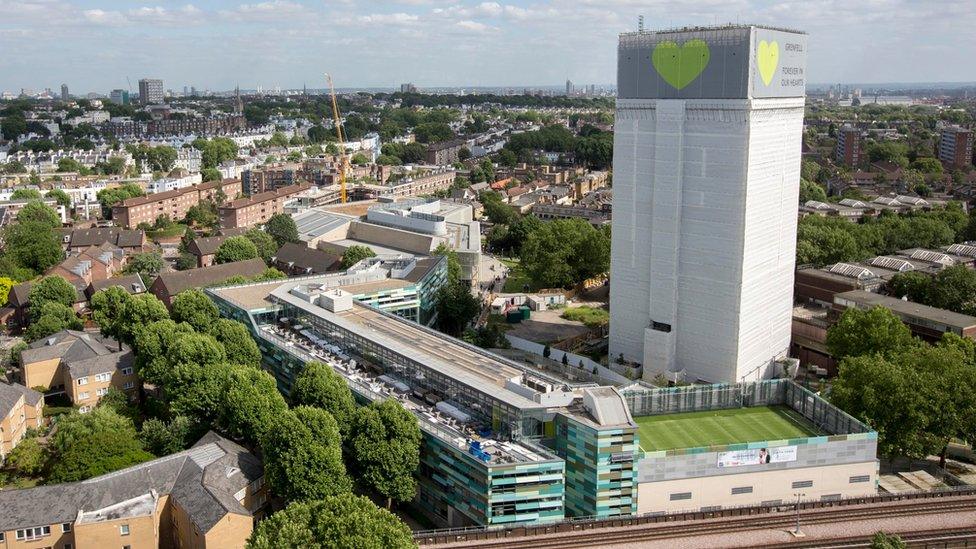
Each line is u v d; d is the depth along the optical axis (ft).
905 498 542.98
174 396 648.38
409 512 569.23
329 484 508.53
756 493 547.08
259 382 621.31
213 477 513.04
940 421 588.09
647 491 533.14
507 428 546.26
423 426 557.74
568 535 497.46
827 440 547.08
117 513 484.74
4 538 465.88
